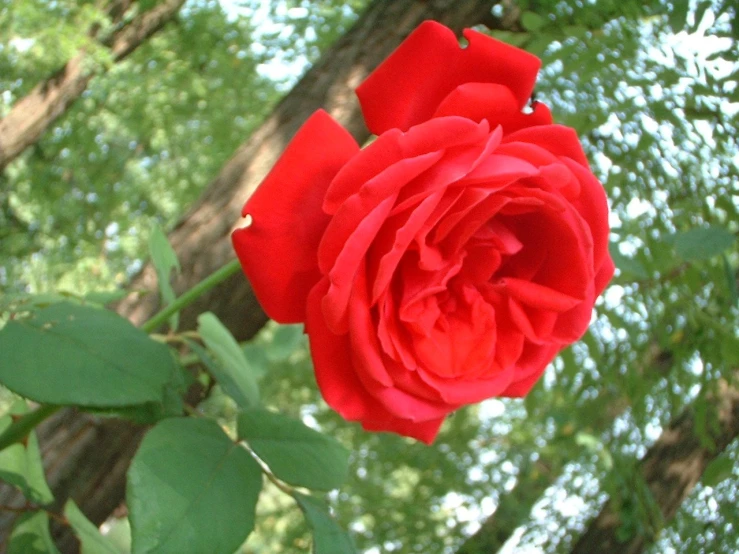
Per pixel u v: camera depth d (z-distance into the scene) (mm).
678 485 912
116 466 538
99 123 1719
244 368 377
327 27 1269
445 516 1161
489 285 315
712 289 604
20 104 1313
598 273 341
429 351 301
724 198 529
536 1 592
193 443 296
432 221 284
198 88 1578
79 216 1812
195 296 331
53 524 499
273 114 741
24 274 1736
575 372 629
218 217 689
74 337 288
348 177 277
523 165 287
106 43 1374
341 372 298
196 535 277
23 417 316
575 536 995
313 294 283
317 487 310
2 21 1175
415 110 305
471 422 1188
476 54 300
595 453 828
